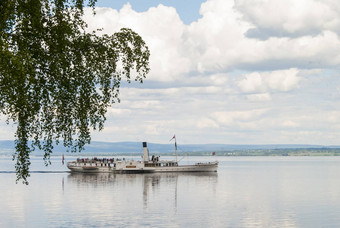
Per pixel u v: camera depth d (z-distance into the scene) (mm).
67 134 30766
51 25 28203
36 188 121062
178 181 151750
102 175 187000
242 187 129875
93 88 30719
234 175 198125
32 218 68500
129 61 31641
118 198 97312
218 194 108188
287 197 102688
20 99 26547
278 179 171875
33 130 29812
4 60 23594
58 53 28188
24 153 29453
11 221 65812
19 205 83938
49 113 30266
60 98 29984
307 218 70562
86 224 63562
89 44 30391
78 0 28984
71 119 30750
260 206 85000
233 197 101375
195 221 66688
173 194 107188
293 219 69562
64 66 28453
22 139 29234
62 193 107500
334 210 79750
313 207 84125
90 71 30422
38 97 28953
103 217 69688
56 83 29531
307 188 129250
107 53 30922
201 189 121188
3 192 109312
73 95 30250
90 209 78625
